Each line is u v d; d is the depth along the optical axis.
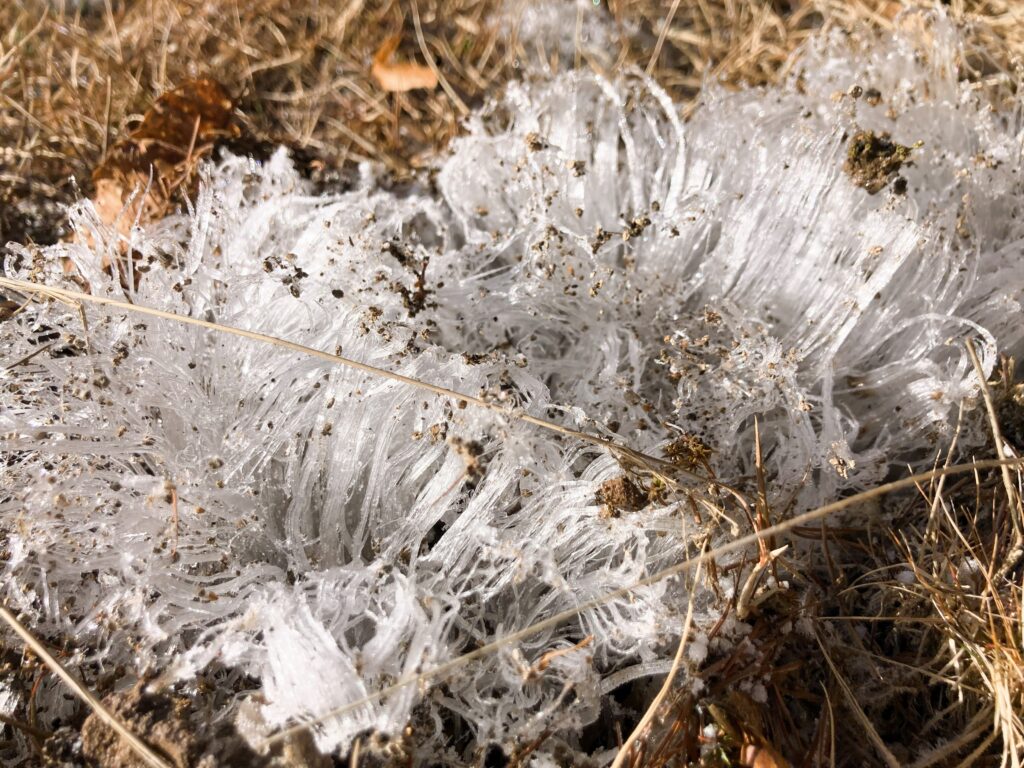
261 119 0.26
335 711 0.14
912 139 0.22
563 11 0.28
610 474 0.17
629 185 0.22
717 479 0.18
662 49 0.28
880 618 0.17
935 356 0.20
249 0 0.28
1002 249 0.21
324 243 0.20
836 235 0.20
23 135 0.25
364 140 0.26
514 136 0.22
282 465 0.18
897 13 0.26
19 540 0.16
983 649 0.16
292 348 0.16
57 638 0.17
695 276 0.21
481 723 0.16
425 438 0.17
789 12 0.29
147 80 0.26
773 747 0.16
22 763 0.16
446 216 0.23
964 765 0.16
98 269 0.18
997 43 0.26
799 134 0.21
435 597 0.16
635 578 0.16
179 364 0.18
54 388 0.18
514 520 0.17
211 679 0.16
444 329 0.20
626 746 0.15
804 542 0.18
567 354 0.21
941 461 0.19
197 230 0.19
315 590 0.16
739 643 0.16
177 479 0.17
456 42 0.28
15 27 0.26
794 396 0.19
